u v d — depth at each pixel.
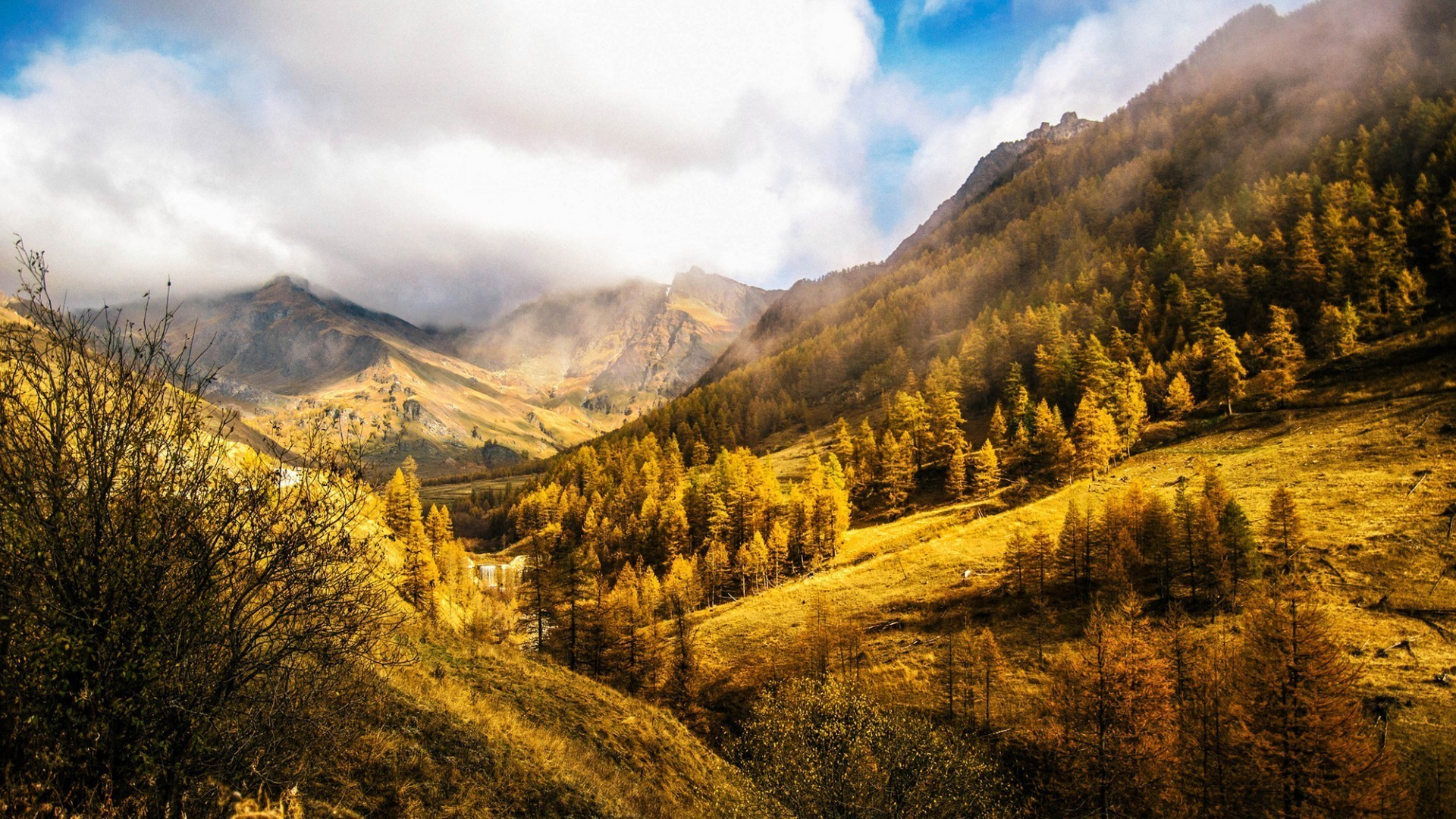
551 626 49.88
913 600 56.97
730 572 79.38
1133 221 176.50
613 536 103.06
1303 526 46.44
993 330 129.12
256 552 7.29
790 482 111.19
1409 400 64.50
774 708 27.00
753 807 20.66
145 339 6.96
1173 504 59.78
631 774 18.59
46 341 6.30
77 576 6.30
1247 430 73.56
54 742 6.16
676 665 46.38
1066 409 99.88
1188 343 98.31
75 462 6.48
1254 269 101.19
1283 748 25.11
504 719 16.95
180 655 6.68
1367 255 88.50
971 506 79.31
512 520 138.50
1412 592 37.84
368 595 8.41
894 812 22.56
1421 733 28.09
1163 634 38.81
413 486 56.06
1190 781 29.08
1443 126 120.38
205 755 7.39
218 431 7.34
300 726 8.40
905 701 42.03
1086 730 31.17
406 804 10.26
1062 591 51.12
